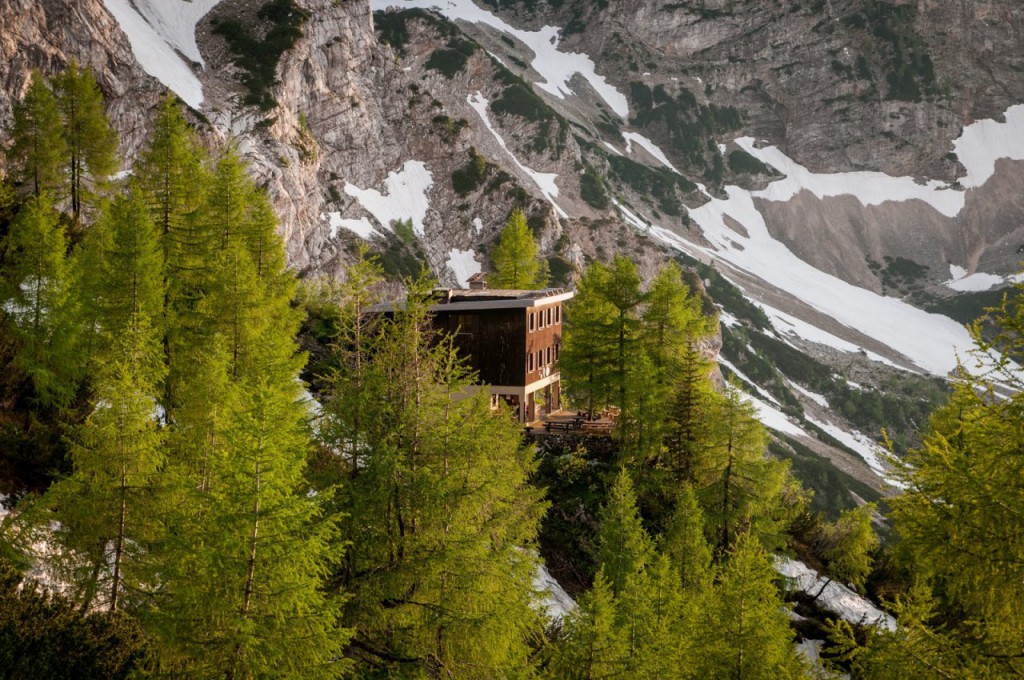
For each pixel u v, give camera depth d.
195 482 17.14
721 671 21.61
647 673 21.05
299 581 14.59
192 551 14.75
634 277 48.88
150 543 17.77
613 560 33.31
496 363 51.50
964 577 14.45
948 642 14.30
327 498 16.20
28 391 26.88
